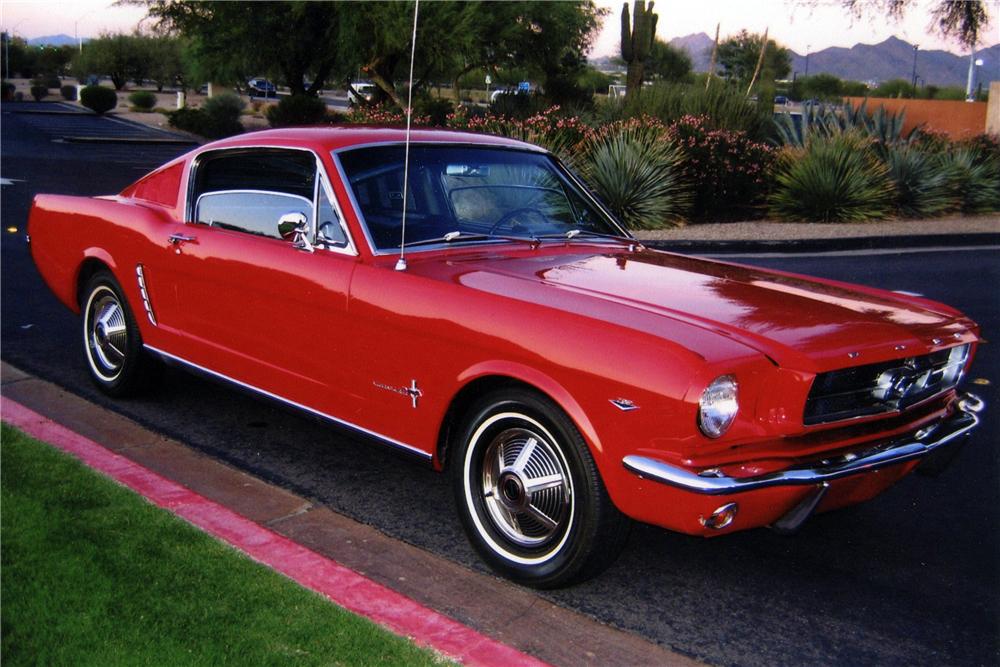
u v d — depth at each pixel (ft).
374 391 13.10
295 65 95.30
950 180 56.08
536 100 67.10
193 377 20.38
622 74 156.25
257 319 14.73
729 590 12.12
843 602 11.89
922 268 38.34
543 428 11.33
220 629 10.10
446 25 73.31
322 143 14.24
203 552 11.89
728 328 10.98
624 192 47.06
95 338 18.62
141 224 16.96
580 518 11.04
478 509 12.19
